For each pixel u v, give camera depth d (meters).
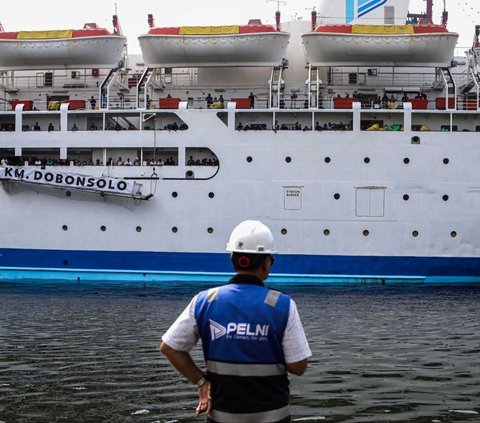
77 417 11.33
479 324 22.19
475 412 11.67
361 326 21.69
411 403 12.27
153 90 40.50
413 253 35.38
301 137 35.44
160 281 36.25
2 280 37.06
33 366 15.41
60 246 36.91
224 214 35.84
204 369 14.52
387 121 36.81
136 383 13.76
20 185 37.03
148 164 36.31
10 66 39.50
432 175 35.25
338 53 37.06
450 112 35.84
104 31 38.06
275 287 33.88
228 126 35.84
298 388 13.40
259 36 36.69
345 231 35.44
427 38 36.38
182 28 37.31
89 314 24.41
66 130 36.94
